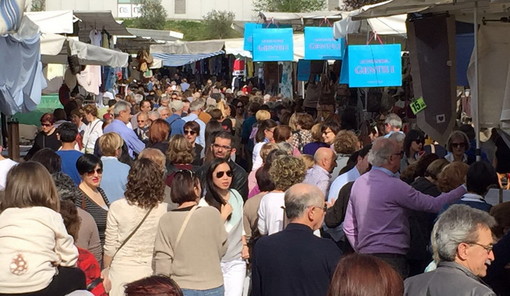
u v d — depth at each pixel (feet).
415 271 23.40
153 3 215.92
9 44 28.25
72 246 15.60
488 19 30.27
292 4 184.85
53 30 48.55
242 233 23.30
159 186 21.26
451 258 13.73
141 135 47.96
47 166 25.17
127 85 95.86
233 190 23.34
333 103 54.75
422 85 32.71
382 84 38.75
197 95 81.46
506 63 29.01
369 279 10.09
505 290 16.75
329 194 26.61
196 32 217.15
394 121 36.52
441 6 30.17
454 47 32.40
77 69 52.90
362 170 26.25
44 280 14.76
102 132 42.86
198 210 20.13
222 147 28.63
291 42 52.75
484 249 13.65
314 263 17.26
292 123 41.45
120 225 21.03
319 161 28.32
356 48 38.63
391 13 31.09
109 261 21.20
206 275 19.89
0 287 14.64
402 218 21.45
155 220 21.22
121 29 72.08
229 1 234.17
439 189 23.85
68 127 30.35
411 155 32.48
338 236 24.23
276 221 23.07
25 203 15.37
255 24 57.52
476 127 28.63
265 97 73.15
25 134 51.03
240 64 115.44
